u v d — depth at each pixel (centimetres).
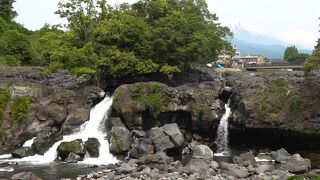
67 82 8200
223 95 7462
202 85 7319
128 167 5312
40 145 6394
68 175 5225
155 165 5444
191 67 8612
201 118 6850
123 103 6781
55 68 7681
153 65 7481
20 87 7088
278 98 6881
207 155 6112
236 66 13862
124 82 7981
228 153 7019
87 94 7269
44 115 6850
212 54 7988
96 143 6425
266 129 6800
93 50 7781
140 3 8569
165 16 8238
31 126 6794
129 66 7500
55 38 8725
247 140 7244
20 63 10088
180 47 7538
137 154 6128
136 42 7675
